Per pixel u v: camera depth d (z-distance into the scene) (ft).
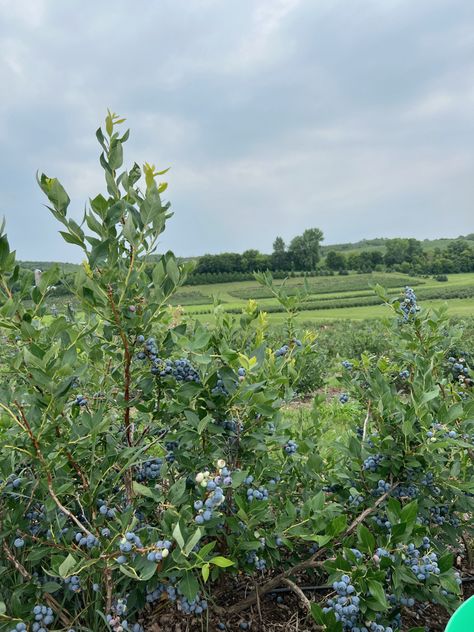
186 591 6.78
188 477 8.93
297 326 10.70
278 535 8.25
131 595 7.66
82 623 8.03
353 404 22.75
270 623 9.14
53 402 6.61
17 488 8.46
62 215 7.27
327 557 9.41
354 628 7.54
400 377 12.59
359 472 9.75
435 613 9.83
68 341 8.23
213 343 8.96
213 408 8.42
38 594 7.41
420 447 8.82
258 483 9.16
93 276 7.67
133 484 7.14
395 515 7.75
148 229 7.63
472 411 9.64
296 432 11.04
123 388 9.26
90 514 8.13
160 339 9.44
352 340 49.90
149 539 7.01
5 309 6.72
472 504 9.35
